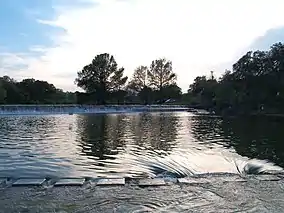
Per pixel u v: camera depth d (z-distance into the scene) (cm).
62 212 665
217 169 1056
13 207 691
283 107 4878
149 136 1922
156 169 1047
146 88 8206
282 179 930
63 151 1361
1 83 6228
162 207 701
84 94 7094
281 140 1762
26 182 866
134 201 735
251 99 5203
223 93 5631
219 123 3008
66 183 859
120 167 1067
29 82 7100
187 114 4784
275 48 5428
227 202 734
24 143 1591
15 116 3922
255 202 735
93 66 7100
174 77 8531
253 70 5500
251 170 1048
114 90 7294
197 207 701
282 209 693
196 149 1445
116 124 2797
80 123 2878
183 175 984
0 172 984
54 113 4662
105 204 714
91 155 1277
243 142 1684
